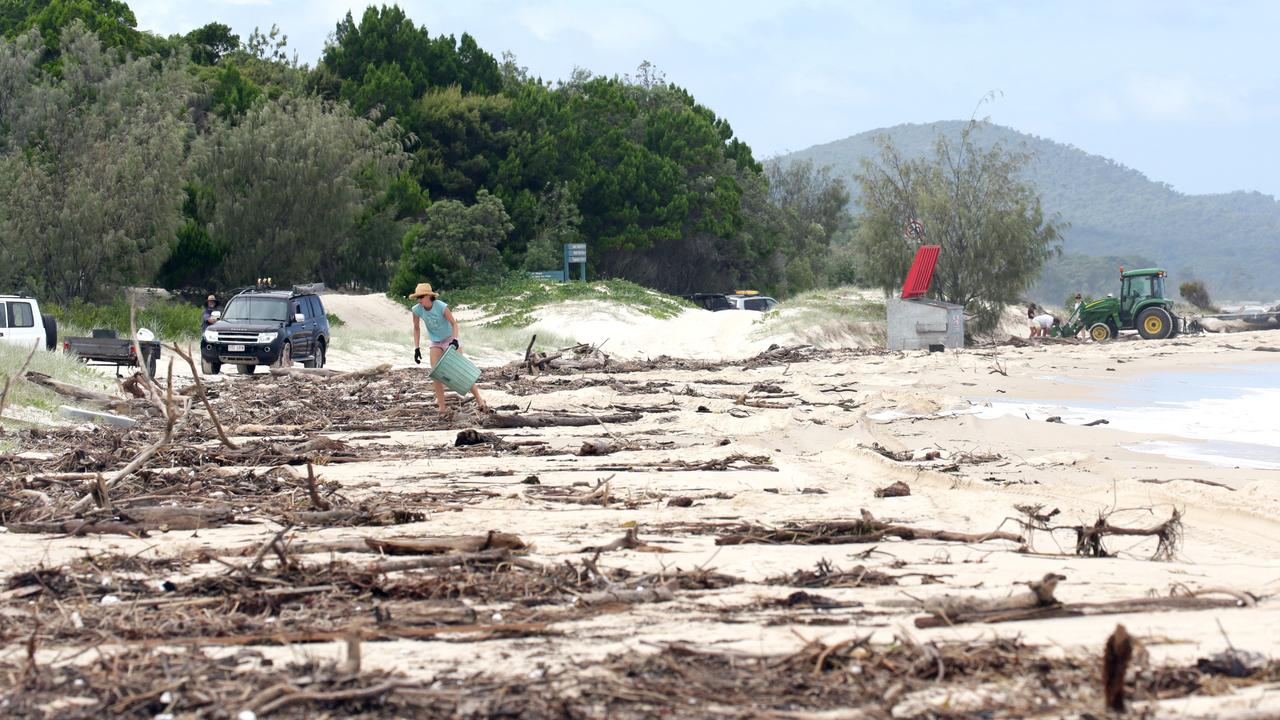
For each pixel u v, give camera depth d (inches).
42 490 696.4
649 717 294.5
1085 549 562.3
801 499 725.9
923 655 338.3
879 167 3907.5
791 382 1875.0
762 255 6368.1
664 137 5861.2
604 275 5506.9
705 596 436.8
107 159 2640.3
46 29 4156.0
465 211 4284.0
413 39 5246.1
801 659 339.3
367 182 4163.4
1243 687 320.5
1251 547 601.0
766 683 322.3
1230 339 3144.7
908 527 613.9
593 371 2121.1
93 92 2869.1
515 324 3666.3
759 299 4549.7
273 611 407.5
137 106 2883.9
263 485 733.3
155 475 756.0
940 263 3764.8
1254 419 1349.7
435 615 397.7
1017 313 4237.2
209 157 3614.7
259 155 3649.1
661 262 5767.7
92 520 581.9
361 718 292.8
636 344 3366.1
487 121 5177.2
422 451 971.3
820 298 4015.8
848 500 727.1
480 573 467.2
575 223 5108.3
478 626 383.6
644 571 481.1
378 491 739.4
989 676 330.0
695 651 352.2
